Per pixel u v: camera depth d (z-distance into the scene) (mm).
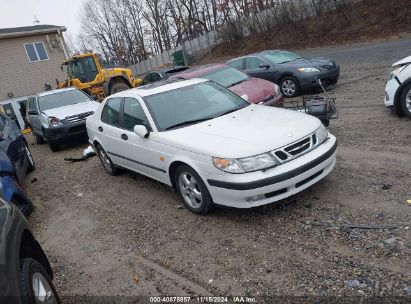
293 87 11617
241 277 3596
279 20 32844
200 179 4656
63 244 5031
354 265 3445
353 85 11602
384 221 4016
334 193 4812
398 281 3156
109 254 4520
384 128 7012
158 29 56781
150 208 5547
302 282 3363
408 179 4844
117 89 18344
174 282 3734
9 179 5680
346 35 26312
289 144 4395
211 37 44250
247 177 4207
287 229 4227
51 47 24078
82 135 10969
